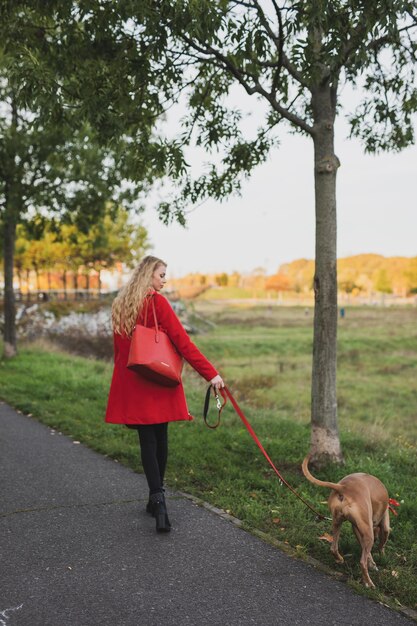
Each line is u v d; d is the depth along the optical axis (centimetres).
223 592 313
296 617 288
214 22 461
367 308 8100
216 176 687
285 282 16312
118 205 1524
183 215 686
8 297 1628
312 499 468
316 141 559
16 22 560
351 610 296
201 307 8719
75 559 353
